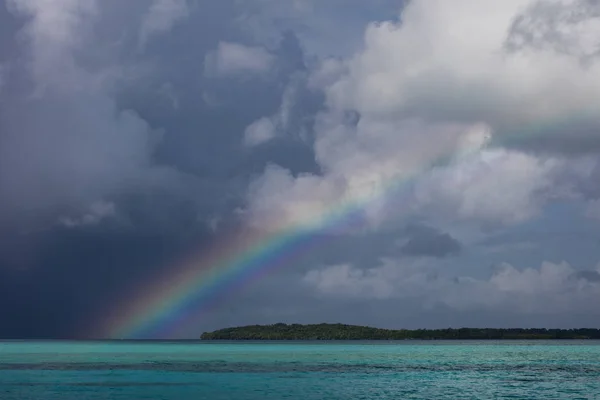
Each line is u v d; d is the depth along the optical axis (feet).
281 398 221.05
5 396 222.69
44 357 475.31
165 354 544.21
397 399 222.28
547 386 263.08
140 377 290.56
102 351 627.05
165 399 215.31
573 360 452.76
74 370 329.93
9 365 371.76
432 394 236.22
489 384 269.64
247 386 254.68
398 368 361.10
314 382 272.51
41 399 215.31
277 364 392.06
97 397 219.82
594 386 262.47
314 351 643.86
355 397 226.17
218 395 226.17
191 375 301.22
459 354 563.48
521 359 468.75
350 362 420.36
